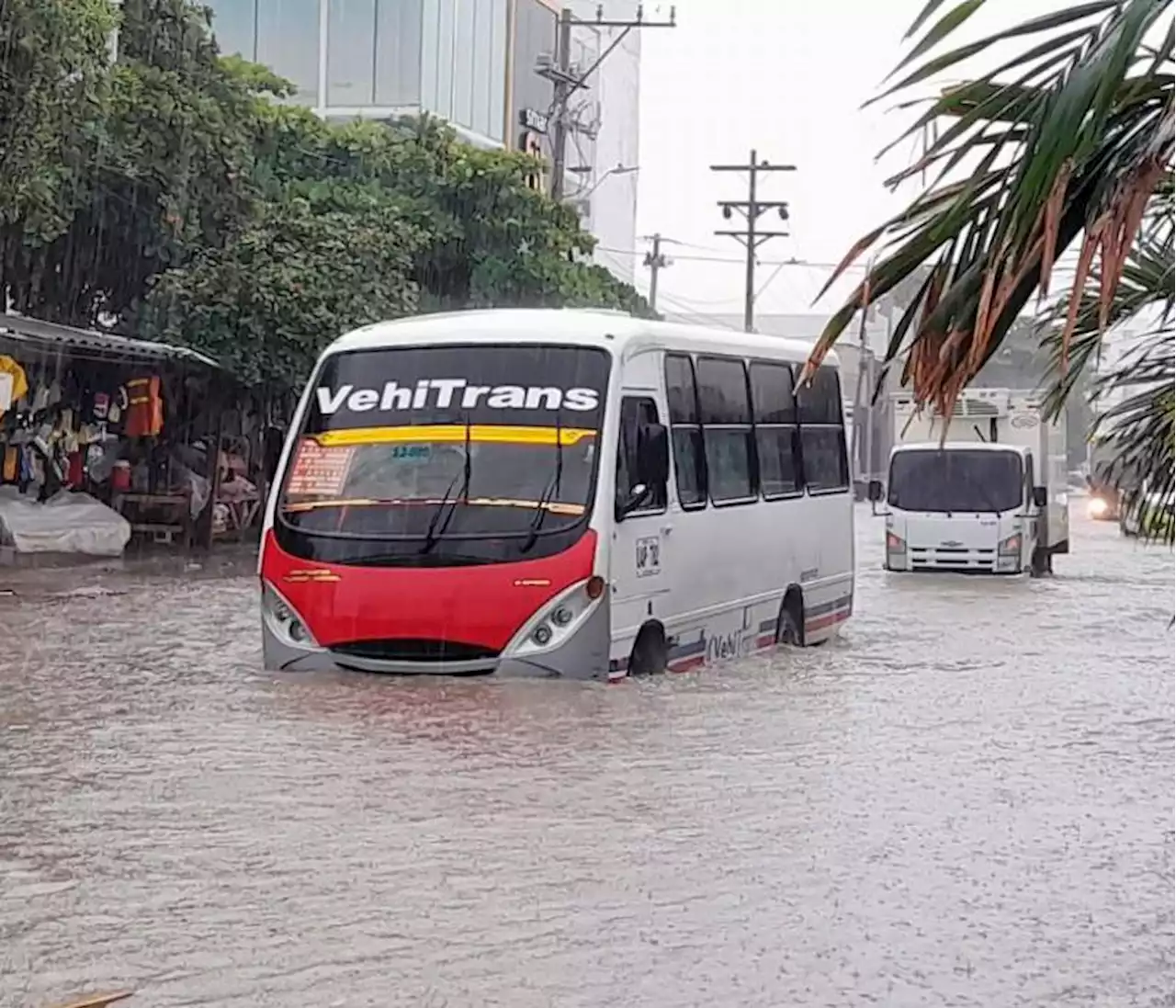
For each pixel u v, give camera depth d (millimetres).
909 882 7059
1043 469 28125
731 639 13656
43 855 7160
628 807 8203
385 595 11156
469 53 42469
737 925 6402
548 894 6723
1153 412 8266
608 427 11406
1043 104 4340
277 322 25672
